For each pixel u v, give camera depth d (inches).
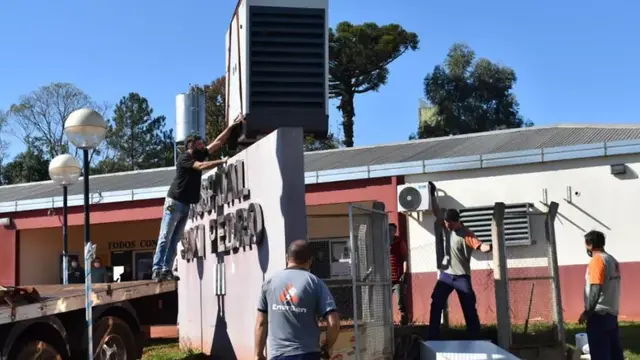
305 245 242.5
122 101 2957.7
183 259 531.8
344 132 1939.0
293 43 339.3
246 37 335.3
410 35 1924.2
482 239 627.2
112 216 804.6
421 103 2105.1
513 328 427.2
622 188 600.1
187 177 399.5
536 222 616.1
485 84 2064.5
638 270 589.9
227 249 413.7
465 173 641.6
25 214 845.2
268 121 335.0
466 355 360.8
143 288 380.5
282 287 233.8
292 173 332.5
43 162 2315.5
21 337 305.7
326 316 232.1
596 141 653.3
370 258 363.3
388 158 729.6
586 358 414.3
